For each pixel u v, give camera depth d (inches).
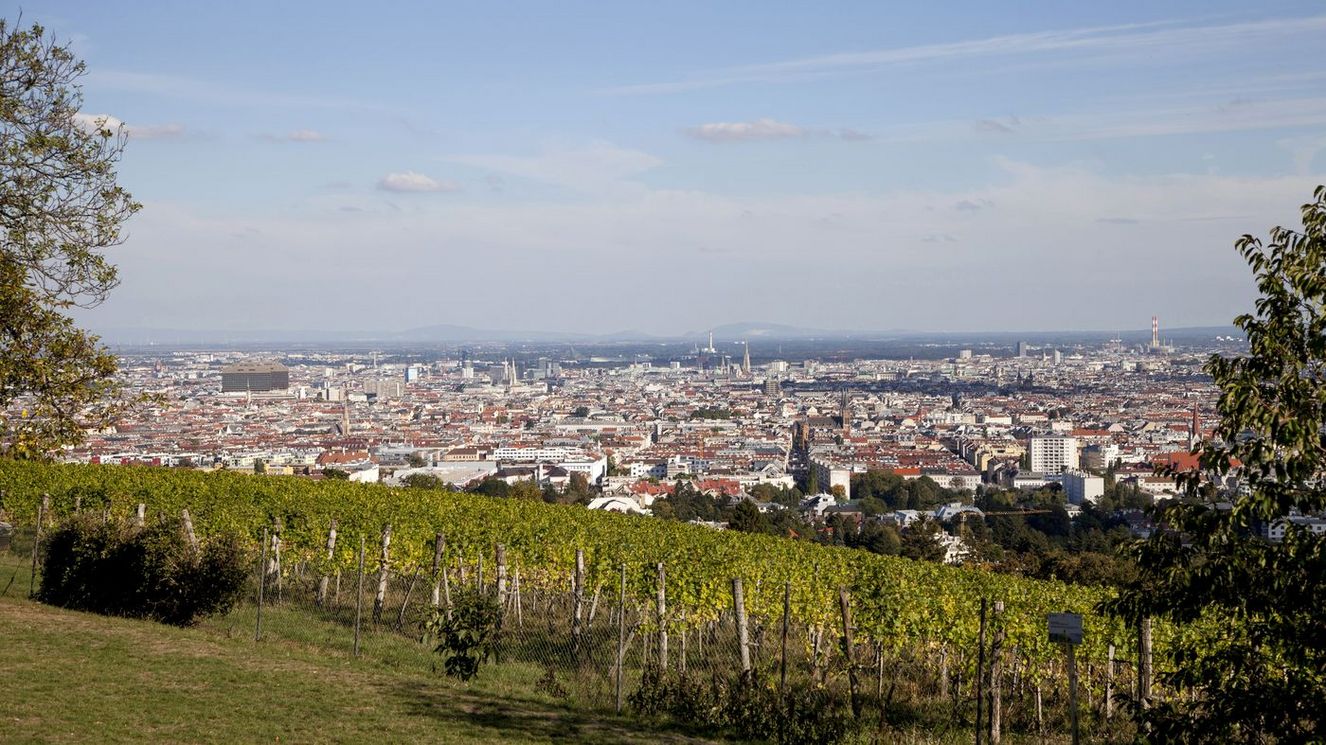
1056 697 1302.9
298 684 1055.0
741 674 1038.4
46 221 1354.6
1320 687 604.4
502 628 1409.9
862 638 1387.8
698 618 1413.6
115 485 2262.6
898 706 1195.9
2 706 893.2
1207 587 623.8
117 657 1096.8
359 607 1250.0
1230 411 617.3
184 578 1299.2
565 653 1330.0
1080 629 778.8
